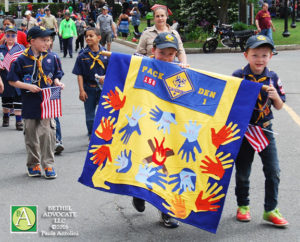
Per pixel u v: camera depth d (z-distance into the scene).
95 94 7.45
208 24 25.09
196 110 4.56
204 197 4.46
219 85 4.56
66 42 19.92
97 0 31.64
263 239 4.41
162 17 6.81
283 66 15.53
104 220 4.88
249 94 4.52
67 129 8.74
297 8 32.72
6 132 8.84
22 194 5.61
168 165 4.50
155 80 4.61
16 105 8.88
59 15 44.38
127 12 29.73
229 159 4.49
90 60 7.26
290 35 25.25
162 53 4.66
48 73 6.04
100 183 4.50
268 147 4.63
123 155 4.51
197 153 4.52
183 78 4.59
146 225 4.75
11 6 49.50
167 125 4.56
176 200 4.43
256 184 5.83
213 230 4.42
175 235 4.52
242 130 4.50
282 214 4.95
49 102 5.98
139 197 4.34
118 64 4.62
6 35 8.92
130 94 4.60
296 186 5.73
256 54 4.53
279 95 4.64
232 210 5.09
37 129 6.14
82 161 6.89
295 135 7.99
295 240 4.39
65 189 5.78
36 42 5.96
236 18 25.91
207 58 18.61
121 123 4.57
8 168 6.65
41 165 6.29
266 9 19.91
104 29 18.94
